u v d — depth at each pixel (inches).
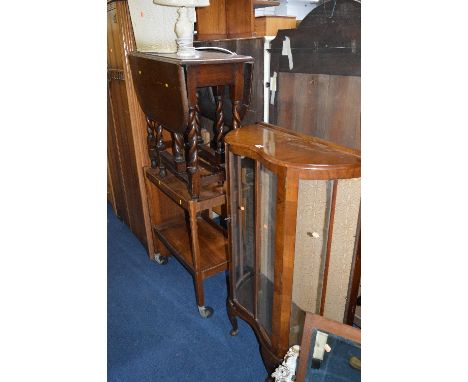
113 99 86.5
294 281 45.8
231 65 54.9
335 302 49.5
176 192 67.8
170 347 66.0
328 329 39.6
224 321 72.1
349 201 42.5
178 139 65.1
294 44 54.6
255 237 48.2
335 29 47.6
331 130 52.4
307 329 40.6
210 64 53.1
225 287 82.6
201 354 64.3
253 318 56.2
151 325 71.4
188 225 88.1
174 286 83.4
